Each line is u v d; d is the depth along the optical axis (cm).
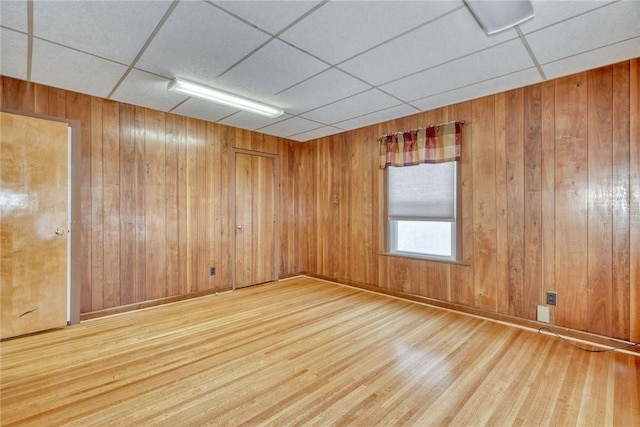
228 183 441
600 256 259
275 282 492
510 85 295
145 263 363
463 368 224
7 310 273
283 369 224
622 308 250
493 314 318
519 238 302
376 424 168
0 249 271
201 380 210
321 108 361
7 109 277
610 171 254
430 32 209
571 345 259
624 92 248
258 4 180
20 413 176
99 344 265
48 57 242
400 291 400
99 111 329
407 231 402
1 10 183
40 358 239
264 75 273
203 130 414
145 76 276
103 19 193
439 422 170
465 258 339
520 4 180
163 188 378
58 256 299
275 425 168
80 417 173
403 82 288
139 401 188
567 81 275
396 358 240
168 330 296
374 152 428
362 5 181
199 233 411
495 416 174
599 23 197
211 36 213
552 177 283
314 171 520
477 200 329
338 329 298
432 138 360
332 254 491
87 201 322
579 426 166
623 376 212
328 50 232
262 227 484
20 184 280
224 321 320
